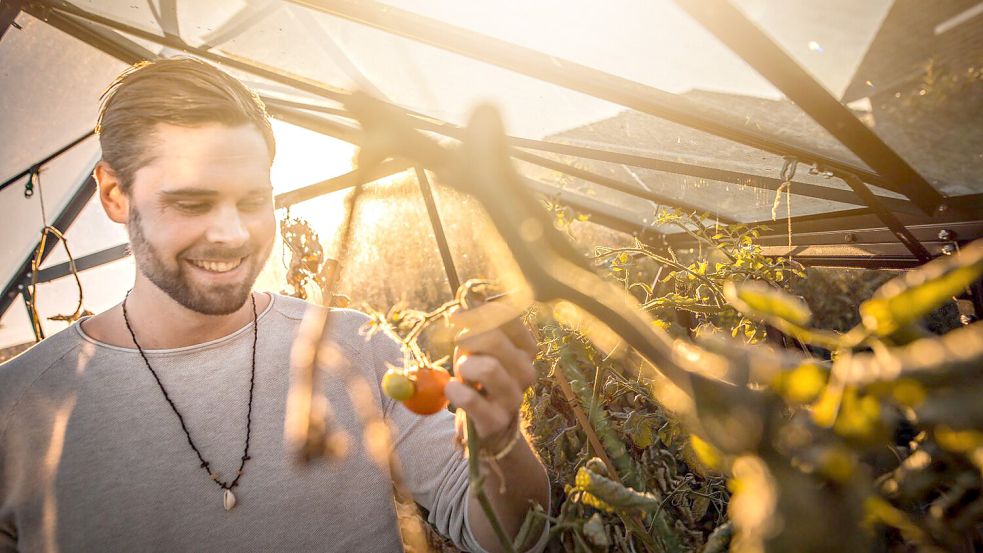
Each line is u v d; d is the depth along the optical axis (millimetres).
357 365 1274
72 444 1096
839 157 1203
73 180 2693
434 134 1903
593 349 1363
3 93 2043
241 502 1122
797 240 2012
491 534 1006
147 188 1003
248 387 1173
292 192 2703
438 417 1267
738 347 332
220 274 1077
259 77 1871
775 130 1155
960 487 338
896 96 880
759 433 302
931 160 1079
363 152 272
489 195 272
